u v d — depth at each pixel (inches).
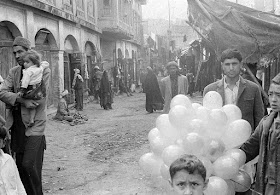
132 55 1427.2
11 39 486.3
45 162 287.6
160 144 106.4
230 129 106.0
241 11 325.1
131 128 451.8
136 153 313.7
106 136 402.3
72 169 265.0
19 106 167.8
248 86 138.7
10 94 163.8
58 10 617.6
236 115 113.7
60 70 656.4
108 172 254.4
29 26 508.4
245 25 312.2
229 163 98.7
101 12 975.0
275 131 95.0
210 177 98.3
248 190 113.1
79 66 770.2
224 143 107.0
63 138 397.1
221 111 105.9
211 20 316.5
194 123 100.6
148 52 1872.5
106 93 700.7
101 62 976.3
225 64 136.6
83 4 821.9
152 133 111.7
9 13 454.3
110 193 208.7
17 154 169.0
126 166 269.6
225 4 332.5
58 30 647.1
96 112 661.9
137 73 1499.8
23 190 125.0
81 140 382.3
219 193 95.1
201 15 322.0
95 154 314.7
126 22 1253.1
